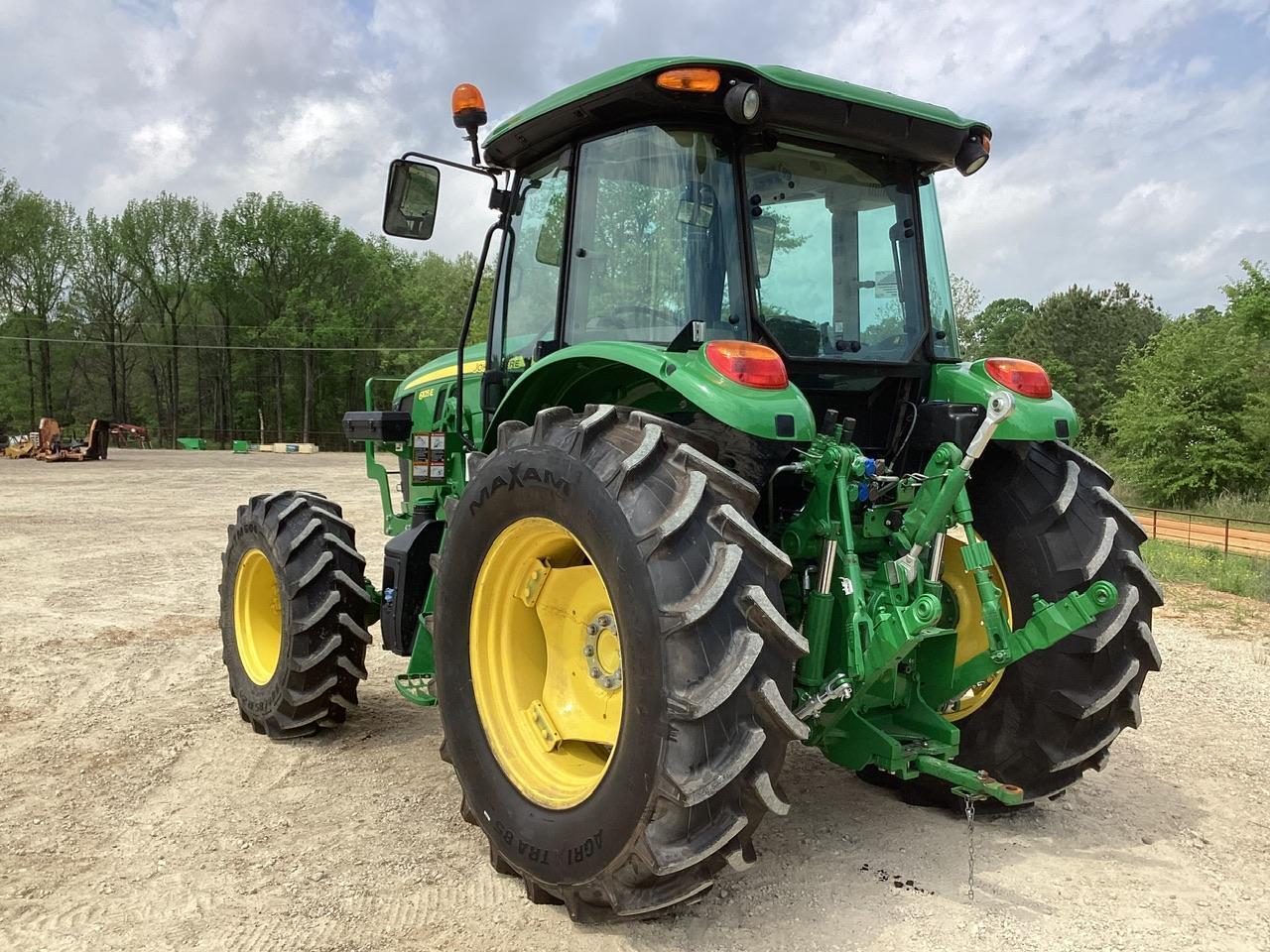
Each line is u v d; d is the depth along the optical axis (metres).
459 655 3.33
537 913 3.02
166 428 66.88
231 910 3.06
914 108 3.47
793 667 2.65
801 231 3.47
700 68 3.05
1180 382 23.30
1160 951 2.79
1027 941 2.84
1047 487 3.64
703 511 2.64
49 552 10.98
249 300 61.00
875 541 3.38
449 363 5.16
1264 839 3.62
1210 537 16.30
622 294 3.46
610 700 3.03
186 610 7.88
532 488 2.98
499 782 3.14
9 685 5.67
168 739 4.78
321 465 32.06
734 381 2.78
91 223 59.62
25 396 60.12
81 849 3.52
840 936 2.86
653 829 2.53
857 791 4.11
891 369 3.64
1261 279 23.16
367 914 3.03
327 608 4.54
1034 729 3.56
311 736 4.83
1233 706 5.43
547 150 3.90
